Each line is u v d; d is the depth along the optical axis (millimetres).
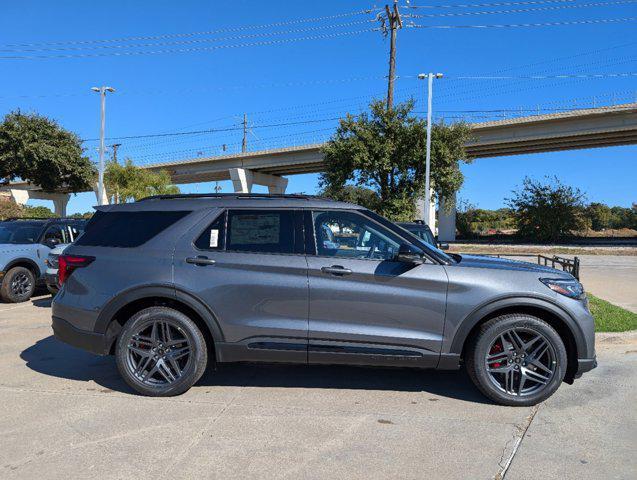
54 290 8844
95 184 41469
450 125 27828
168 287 4516
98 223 4965
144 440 3721
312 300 4445
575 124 41281
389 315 4414
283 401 4543
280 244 4590
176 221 4746
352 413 4273
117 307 4586
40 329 7434
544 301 4387
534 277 4461
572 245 35375
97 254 4742
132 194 41781
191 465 3355
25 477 3191
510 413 4312
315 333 4438
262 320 4480
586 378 5297
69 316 4723
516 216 40938
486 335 4395
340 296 4422
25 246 10023
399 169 26625
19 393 4703
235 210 4719
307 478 3205
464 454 3553
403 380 5164
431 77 25734
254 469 3309
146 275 4559
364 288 4414
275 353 4488
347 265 4453
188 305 4508
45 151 30953
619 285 12438
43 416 4156
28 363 5680
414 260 4258
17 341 6688
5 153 30688
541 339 4418
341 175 26578
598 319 7441
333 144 26844
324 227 4645
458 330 4395
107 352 4668
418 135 26531
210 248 4613
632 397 4730
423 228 9805
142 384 4590
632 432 3949
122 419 4102
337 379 5184
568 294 4430
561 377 4402
